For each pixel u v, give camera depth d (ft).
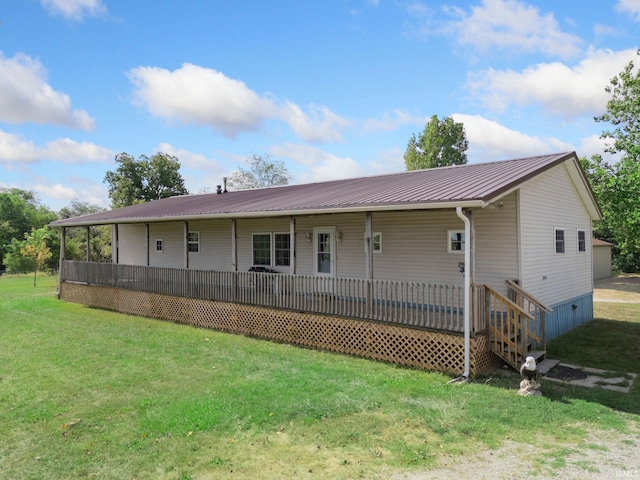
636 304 56.95
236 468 14.47
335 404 20.07
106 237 112.27
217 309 39.75
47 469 14.78
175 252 58.13
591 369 26.63
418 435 16.83
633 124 65.36
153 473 14.30
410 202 25.90
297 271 44.75
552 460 14.66
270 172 177.78
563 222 38.22
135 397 21.79
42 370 26.91
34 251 90.48
